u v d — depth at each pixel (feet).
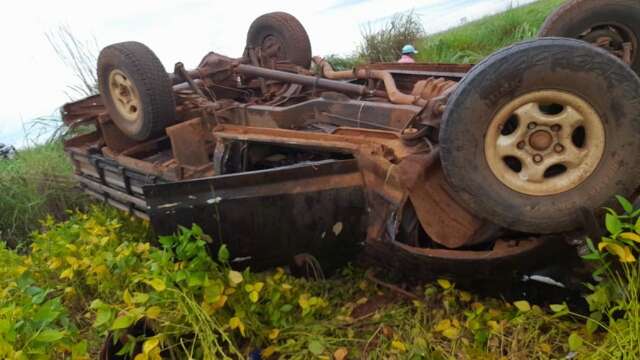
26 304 8.71
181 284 8.67
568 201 8.41
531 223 8.48
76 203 20.44
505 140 8.30
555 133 8.27
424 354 8.50
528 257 9.00
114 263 10.34
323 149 10.05
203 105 13.46
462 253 9.04
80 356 8.53
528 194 8.43
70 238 12.88
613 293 7.89
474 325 8.68
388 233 9.33
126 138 16.16
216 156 12.00
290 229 9.78
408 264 9.70
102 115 15.71
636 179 8.35
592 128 8.20
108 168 15.43
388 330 9.50
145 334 8.97
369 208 9.54
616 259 8.13
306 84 14.66
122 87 14.42
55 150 23.12
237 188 9.52
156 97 13.62
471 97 7.97
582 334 8.45
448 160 8.28
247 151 11.60
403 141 9.18
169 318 8.65
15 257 12.75
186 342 8.84
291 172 9.47
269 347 9.25
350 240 9.99
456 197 8.87
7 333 7.66
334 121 11.90
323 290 10.93
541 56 7.80
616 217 7.23
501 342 8.46
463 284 9.95
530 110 8.14
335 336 9.63
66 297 11.82
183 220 9.71
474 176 8.30
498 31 29.60
